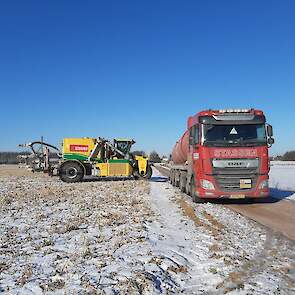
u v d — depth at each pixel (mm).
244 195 14992
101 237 9164
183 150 19734
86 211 13797
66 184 28000
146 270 6535
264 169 15086
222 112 15422
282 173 44625
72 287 5773
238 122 15273
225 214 13000
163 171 56531
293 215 12875
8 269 6777
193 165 16172
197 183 15461
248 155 15055
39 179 34688
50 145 32406
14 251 8047
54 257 7508
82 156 31219
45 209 14594
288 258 7402
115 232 9742
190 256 7512
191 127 16672
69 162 30828
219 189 15031
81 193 20797
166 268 6719
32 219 12234
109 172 31266
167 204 15906
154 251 7746
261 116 15328
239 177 15031
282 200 17312
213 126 15305
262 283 5980
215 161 15094
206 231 9922
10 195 19875
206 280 6188
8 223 11570
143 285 5809
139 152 32969
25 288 5801
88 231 9977
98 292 5535
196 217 12266
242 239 9016
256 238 9188
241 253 7691
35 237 9453
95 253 7664
